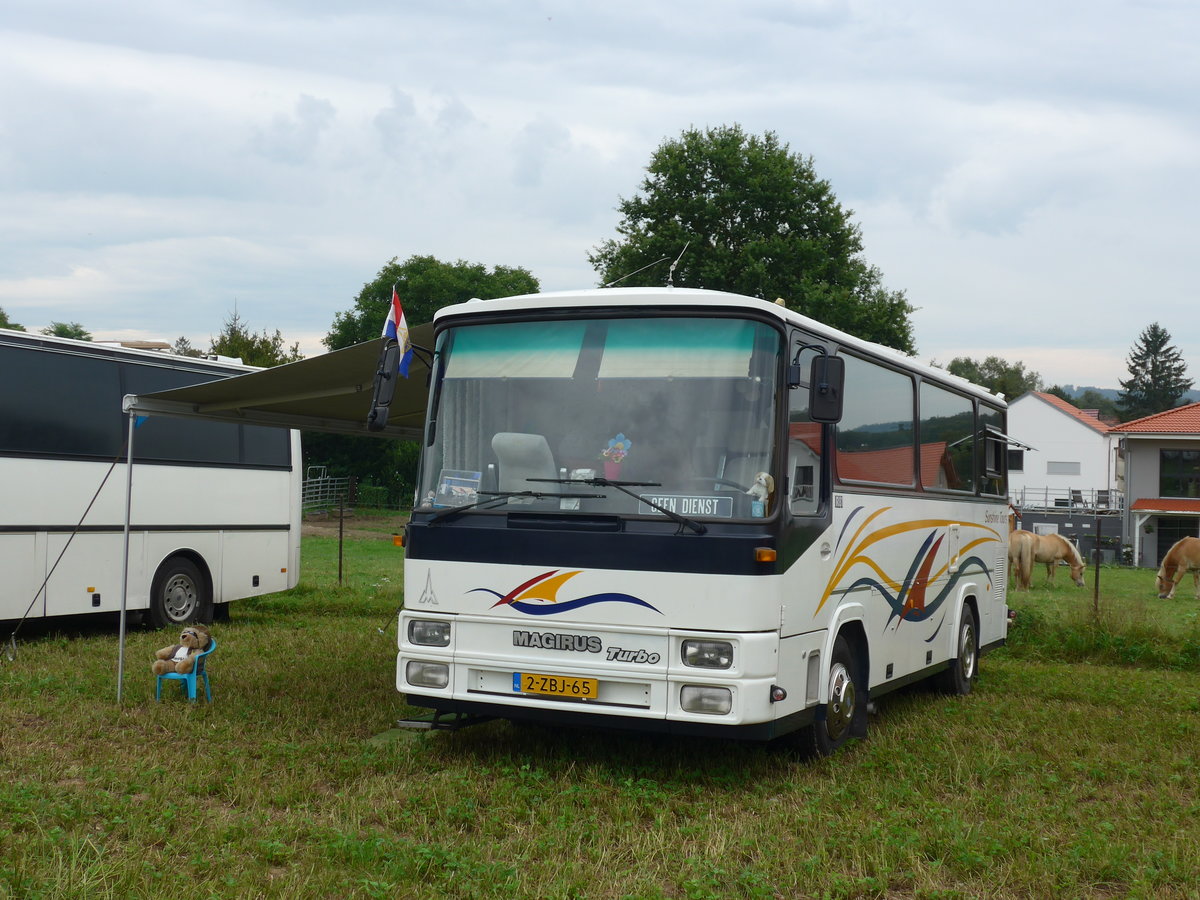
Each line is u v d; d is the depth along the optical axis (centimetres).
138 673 1149
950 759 848
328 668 1202
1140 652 1548
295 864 574
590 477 761
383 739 872
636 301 784
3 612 1344
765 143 4809
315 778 745
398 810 673
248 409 1163
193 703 992
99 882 530
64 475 1426
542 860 597
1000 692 1239
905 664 1031
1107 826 675
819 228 4688
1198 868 604
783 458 750
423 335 916
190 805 677
